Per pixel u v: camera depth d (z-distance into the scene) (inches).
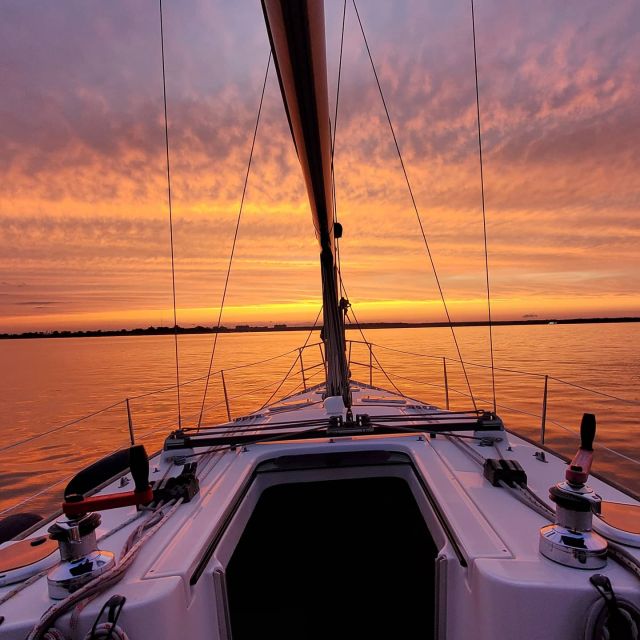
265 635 85.8
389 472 102.5
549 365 1191.6
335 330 132.2
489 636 47.9
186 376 1230.3
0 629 45.3
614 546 49.2
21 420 676.7
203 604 56.7
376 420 117.2
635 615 42.9
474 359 1387.8
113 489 91.8
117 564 51.1
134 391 960.9
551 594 45.7
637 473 332.5
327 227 121.6
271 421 143.6
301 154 87.4
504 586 47.1
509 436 120.6
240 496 83.8
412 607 89.7
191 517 70.7
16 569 55.1
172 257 95.7
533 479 84.7
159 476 95.2
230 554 71.9
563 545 49.5
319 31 58.4
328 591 93.3
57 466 429.1
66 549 49.3
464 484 78.7
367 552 102.4
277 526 105.3
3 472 413.7
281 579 97.0
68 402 847.7
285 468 101.7
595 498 49.8
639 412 556.1
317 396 202.8
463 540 57.6
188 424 577.6
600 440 426.9
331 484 107.0
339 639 84.0
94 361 2261.3
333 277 130.3
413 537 102.0
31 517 93.0
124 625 45.2
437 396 686.5
